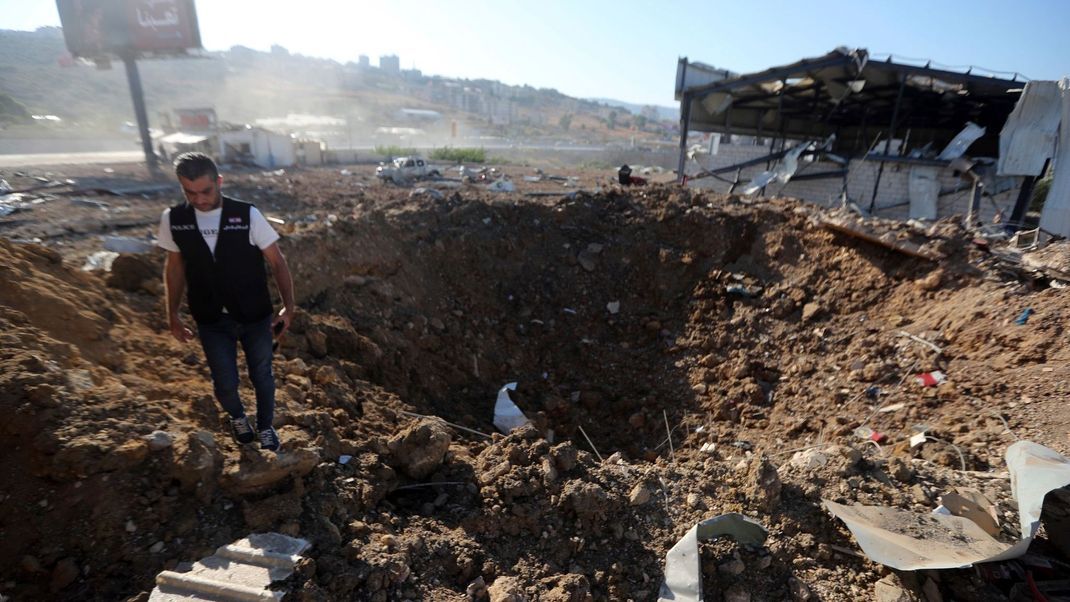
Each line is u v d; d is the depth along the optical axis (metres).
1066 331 5.83
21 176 18.72
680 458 6.48
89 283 5.15
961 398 5.70
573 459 4.24
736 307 8.72
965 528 3.76
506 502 3.89
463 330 8.54
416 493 4.12
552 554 3.67
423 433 4.29
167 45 22.89
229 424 3.90
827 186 19.47
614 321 9.24
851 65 17.78
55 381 3.26
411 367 7.22
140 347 4.46
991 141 21.83
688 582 3.38
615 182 25.27
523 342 8.81
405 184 23.02
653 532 3.85
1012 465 4.10
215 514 3.16
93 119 56.31
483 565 3.50
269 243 3.12
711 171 22.98
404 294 8.42
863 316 7.73
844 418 6.14
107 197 15.36
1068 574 3.58
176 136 29.94
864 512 3.87
